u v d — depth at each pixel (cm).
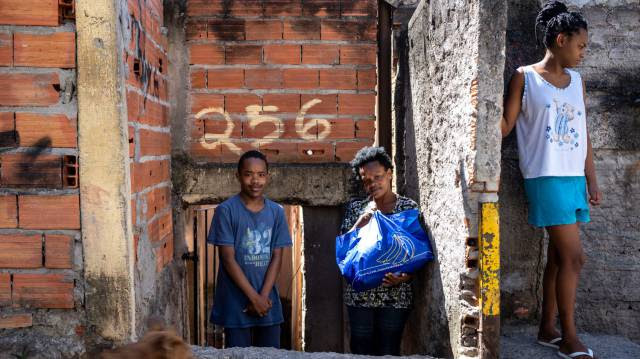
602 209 344
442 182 317
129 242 258
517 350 299
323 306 449
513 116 284
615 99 340
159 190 350
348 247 351
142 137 302
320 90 426
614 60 341
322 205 431
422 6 358
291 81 424
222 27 418
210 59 418
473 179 268
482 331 271
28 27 247
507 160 327
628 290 345
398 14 418
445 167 311
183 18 414
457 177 288
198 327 562
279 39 421
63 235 254
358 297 342
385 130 429
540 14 293
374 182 348
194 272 489
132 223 271
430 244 342
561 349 285
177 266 401
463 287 279
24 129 251
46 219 253
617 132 340
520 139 291
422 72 361
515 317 332
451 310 297
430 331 338
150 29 329
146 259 303
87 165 251
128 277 256
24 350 254
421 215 357
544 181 279
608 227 344
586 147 286
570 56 277
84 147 251
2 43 247
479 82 265
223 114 421
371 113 431
